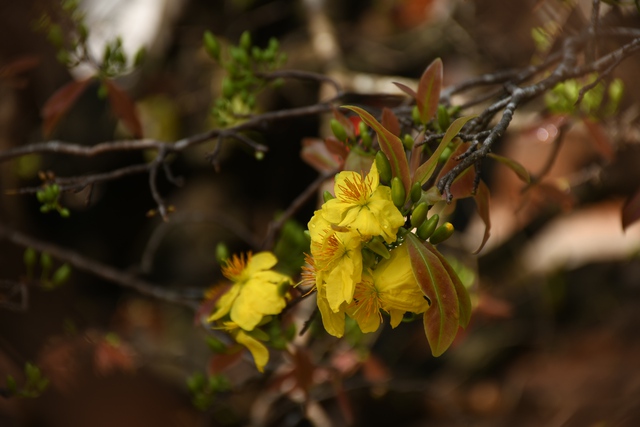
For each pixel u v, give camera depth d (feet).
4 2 4.15
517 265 6.40
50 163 6.42
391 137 3.01
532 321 6.28
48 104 3.79
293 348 3.64
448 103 3.56
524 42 4.58
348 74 5.56
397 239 3.01
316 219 3.01
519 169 3.12
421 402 6.07
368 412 6.01
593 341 5.63
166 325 6.11
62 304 5.11
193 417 5.24
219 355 3.55
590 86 3.18
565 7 3.74
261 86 3.74
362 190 3.00
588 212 6.18
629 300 5.90
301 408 4.76
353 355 4.01
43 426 4.42
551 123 3.78
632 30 3.47
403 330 6.46
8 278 4.98
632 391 4.92
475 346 6.36
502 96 3.62
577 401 5.17
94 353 4.44
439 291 2.97
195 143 3.64
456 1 6.45
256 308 3.25
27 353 4.70
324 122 5.61
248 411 5.22
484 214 3.21
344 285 2.97
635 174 4.46
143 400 4.88
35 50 4.48
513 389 5.84
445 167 3.12
